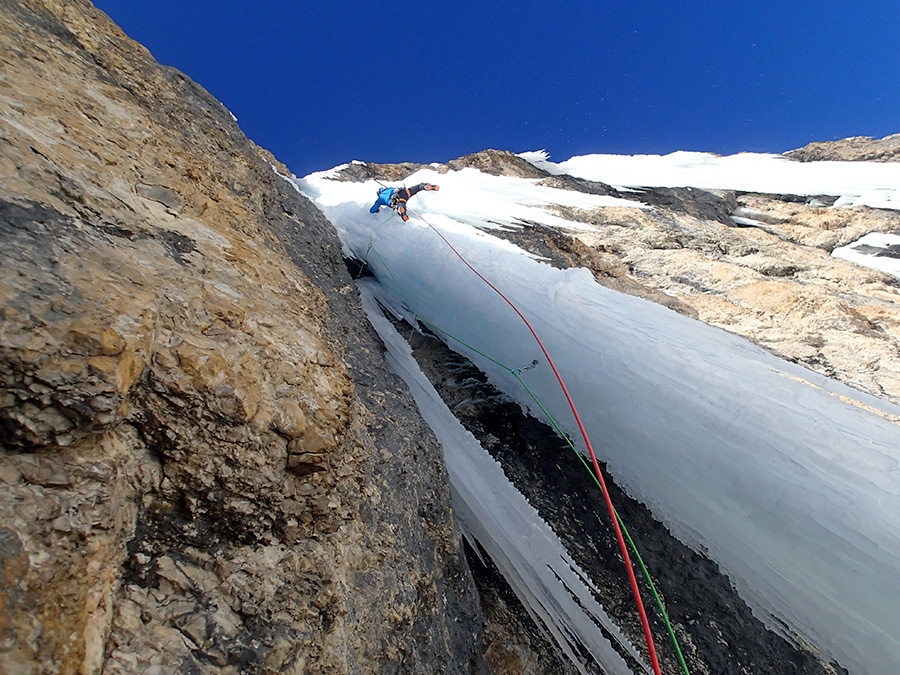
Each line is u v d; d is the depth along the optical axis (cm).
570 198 1112
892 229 1134
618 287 742
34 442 139
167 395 172
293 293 317
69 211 188
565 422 488
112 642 141
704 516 400
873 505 349
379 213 751
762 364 528
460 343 575
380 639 232
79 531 140
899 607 320
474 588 347
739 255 971
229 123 550
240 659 165
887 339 661
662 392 450
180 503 174
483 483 435
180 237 244
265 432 193
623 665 356
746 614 369
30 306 145
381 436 326
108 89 336
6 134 187
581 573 396
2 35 269
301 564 200
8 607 118
